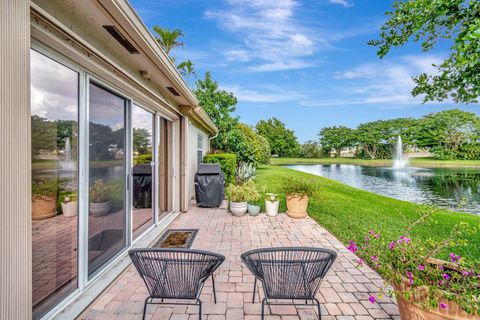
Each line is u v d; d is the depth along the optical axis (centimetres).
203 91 1531
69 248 251
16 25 160
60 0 213
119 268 320
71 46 230
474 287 172
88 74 273
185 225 529
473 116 2864
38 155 217
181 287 213
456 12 219
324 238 453
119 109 350
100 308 251
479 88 220
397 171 2272
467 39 187
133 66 367
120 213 351
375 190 1259
